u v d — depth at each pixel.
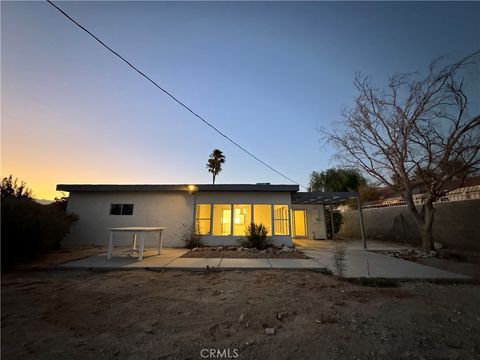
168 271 6.65
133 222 12.05
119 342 2.85
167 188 11.80
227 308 3.94
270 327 3.26
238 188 11.71
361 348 2.72
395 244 13.05
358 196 12.11
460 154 9.05
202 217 12.59
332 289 5.02
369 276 6.02
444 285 5.53
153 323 3.38
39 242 8.03
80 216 12.13
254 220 12.62
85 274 6.35
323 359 2.51
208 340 2.91
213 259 8.12
